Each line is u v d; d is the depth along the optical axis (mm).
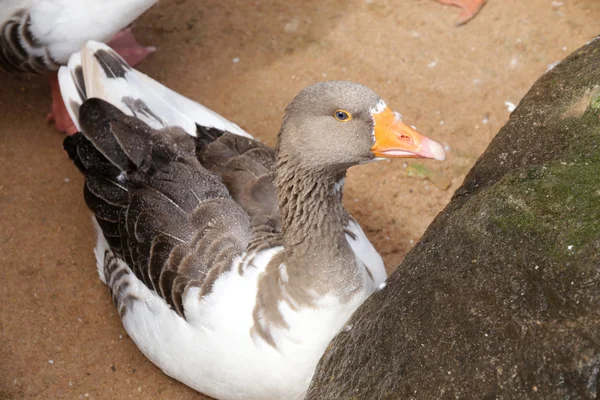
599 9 1584
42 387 1249
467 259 953
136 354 1280
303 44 1589
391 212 1402
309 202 1097
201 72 1564
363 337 998
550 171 963
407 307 970
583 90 1031
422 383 918
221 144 1244
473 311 921
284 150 1101
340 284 1107
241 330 1120
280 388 1142
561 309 879
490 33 1575
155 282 1159
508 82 1519
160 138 1238
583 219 913
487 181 1059
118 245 1210
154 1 1392
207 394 1198
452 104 1499
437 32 1585
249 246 1146
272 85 1544
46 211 1409
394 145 1075
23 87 1544
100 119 1246
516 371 877
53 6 1342
